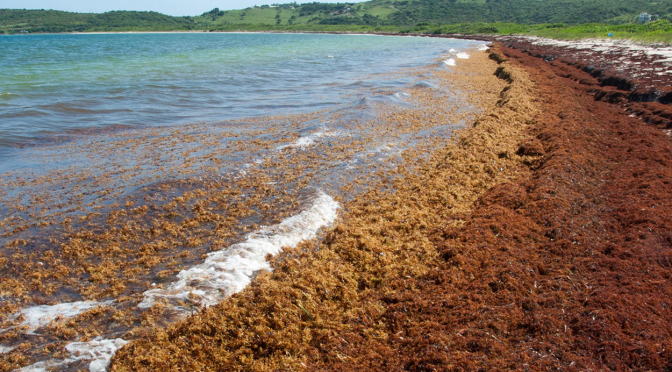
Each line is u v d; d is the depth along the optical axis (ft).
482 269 20.85
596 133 40.75
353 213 28.19
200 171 33.94
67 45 211.20
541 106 52.08
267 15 530.68
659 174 30.55
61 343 17.20
